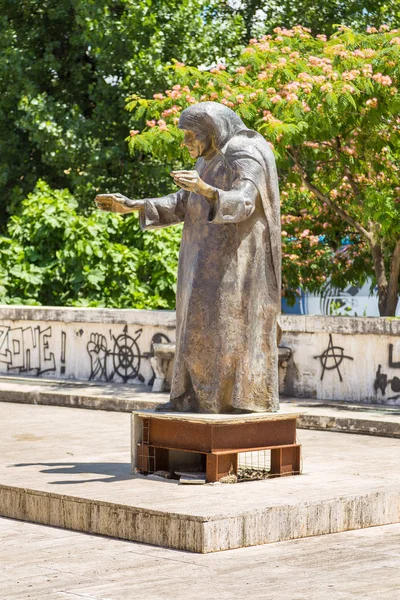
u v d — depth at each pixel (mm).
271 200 8594
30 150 26547
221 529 7219
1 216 26875
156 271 20031
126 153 24750
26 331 18078
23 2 25891
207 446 8422
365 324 14258
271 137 14539
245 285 8562
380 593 6191
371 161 16359
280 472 8758
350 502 7945
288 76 15281
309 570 6719
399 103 15117
